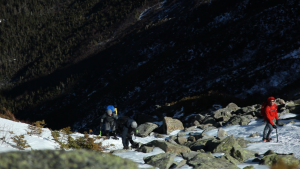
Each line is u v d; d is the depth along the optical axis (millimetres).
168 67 82250
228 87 31938
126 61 128875
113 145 8125
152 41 126625
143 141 10141
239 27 71312
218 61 64875
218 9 109375
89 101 105375
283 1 74562
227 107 14070
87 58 175375
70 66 183250
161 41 123812
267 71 30516
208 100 17422
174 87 66312
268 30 62594
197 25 110562
